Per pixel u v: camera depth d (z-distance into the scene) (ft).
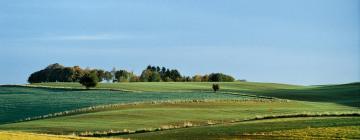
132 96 374.22
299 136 177.68
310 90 483.92
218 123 237.86
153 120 247.09
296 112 276.41
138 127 227.81
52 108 309.22
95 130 221.05
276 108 295.07
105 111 281.13
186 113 269.03
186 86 488.44
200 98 360.07
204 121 244.22
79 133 215.31
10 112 299.99
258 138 176.04
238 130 196.03
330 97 422.41
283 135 180.45
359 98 409.90
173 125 232.53
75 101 338.54
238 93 420.36
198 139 178.09
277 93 441.27
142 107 298.35
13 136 141.08
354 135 177.88
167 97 367.45
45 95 382.22
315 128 194.90
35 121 252.62
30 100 345.72
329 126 200.64
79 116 260.21
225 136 182.39
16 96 374.63
